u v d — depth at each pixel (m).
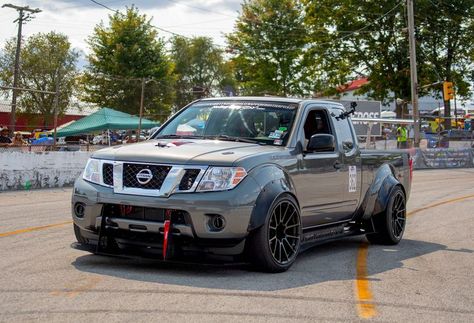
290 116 6.70
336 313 4.52
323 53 50.84
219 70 93.38
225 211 5.38
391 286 5.62
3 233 8.07
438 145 35.56
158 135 6.94
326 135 6.38
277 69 52.88
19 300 4.57
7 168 15.38
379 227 8.07
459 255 7.53
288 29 52.50
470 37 47.75
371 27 49.03
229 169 5.52
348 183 7.27
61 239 7.59
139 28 58.31
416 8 47.50
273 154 6.04
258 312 4.43
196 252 5.50
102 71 57.53
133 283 5.19
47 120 56.06
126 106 57.19
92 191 5.75
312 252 7.48
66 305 4.46
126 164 5.67
